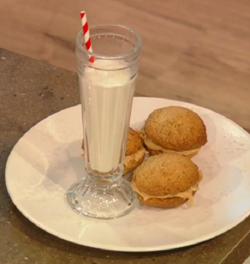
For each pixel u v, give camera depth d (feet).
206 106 3.82
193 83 3.99
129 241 2.43
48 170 2.73
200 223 2.52
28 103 3.15
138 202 2.63
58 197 2.61
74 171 2.74
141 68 4.10
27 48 4.35
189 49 4.29
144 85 3.96
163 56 4.20
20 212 2.56
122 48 2.47
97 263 2.43
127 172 2.75
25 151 2.79
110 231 2.47
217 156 2.84
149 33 4.42
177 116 2.78
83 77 2.36
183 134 2.73
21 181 2.65
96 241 2.41
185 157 2.65
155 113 2.84
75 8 4.69
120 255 2.45
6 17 4.65
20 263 2.41
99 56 2.30
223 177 2.74
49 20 4.62
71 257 2.44
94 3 4.74
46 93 3.23
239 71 4.11
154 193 2.55
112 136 2.50
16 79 3.31
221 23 4.52
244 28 4.51
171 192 2.54
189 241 2.43
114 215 2.55
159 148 2.78
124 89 2.38
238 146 2.89
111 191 2.63
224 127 2.98
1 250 2.45
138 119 3.01
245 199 2.62
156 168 2.56
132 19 4.55
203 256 2.47
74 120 2.98
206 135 2.82
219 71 4.10
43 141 2.86
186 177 2.56
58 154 2.81
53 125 2.94
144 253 2.46
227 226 2.50
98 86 2.35
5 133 2.95
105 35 2.46
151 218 2.55
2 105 3.12
